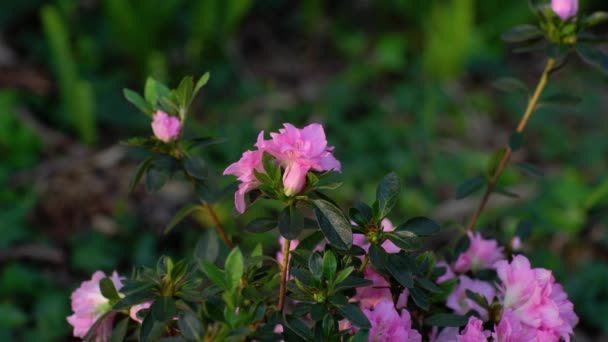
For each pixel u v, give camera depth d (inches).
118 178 164.4
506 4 218.4
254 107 193.8
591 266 146.7
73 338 126.6
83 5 208.4
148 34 190.5
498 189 83.2
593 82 216.4
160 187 67.5
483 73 215.9
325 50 225.6
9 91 178.1
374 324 54.7
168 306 52.6
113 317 60.5
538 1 74.1
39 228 150.8
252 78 207.6
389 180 54.4
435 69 208.7
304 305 53.8
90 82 186.2
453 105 201.2
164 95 68.4
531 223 78.6
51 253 144.6
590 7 233.6
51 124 178.4
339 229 51.2
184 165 66.5
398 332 54.4
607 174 181.6
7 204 153.1
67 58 163.0
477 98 204.7
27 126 170.7
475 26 223.3
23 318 126.4
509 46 227.8
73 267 142.9
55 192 157.9
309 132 52.5
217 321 49.2
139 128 179.9
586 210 161.5
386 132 183.0
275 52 221.9
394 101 201.2
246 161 51.9
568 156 188.4
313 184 51.8
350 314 52.4
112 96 184.9
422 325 63.4
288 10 236.5
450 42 202.7
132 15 184.9
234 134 174.6
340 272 53.0
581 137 196.2
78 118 169.3
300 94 202.8
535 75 220.5
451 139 191.9
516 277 58.4
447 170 175.9
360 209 54.9
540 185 170.6
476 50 217.9
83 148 172.7
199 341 48.4
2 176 158.7
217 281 49.1
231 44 215.6
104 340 60.2
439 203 167.3
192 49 202.5
